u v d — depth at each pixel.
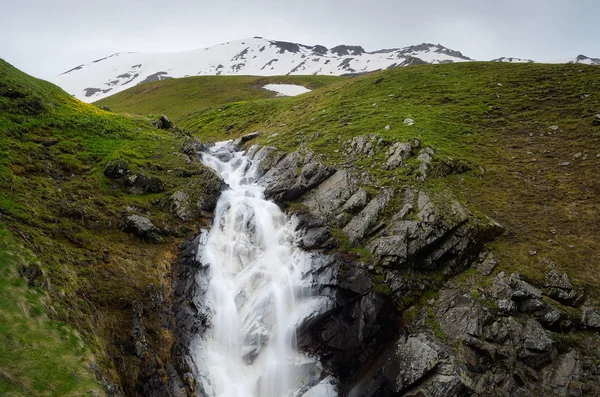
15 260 13.79
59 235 17.86
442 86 52.28
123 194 23.59
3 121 24.62
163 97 106.00
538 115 39.97
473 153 33.50
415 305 20.36
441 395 16.27
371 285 20.69
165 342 16.70
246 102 74.44
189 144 33.31
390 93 52.44
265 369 18.98
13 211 17.27
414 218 23.64
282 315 20.88
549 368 17.39
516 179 29.58
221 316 20.33
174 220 23.45
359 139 34.75
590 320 18.64
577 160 30.97
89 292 15.82
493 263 21.66
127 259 18.83
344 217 25.45
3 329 11.33
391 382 17.56
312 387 18.45
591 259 21.42
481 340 17.86
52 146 25.11
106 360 13.77
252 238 25.30
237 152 40.78
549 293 19.81
